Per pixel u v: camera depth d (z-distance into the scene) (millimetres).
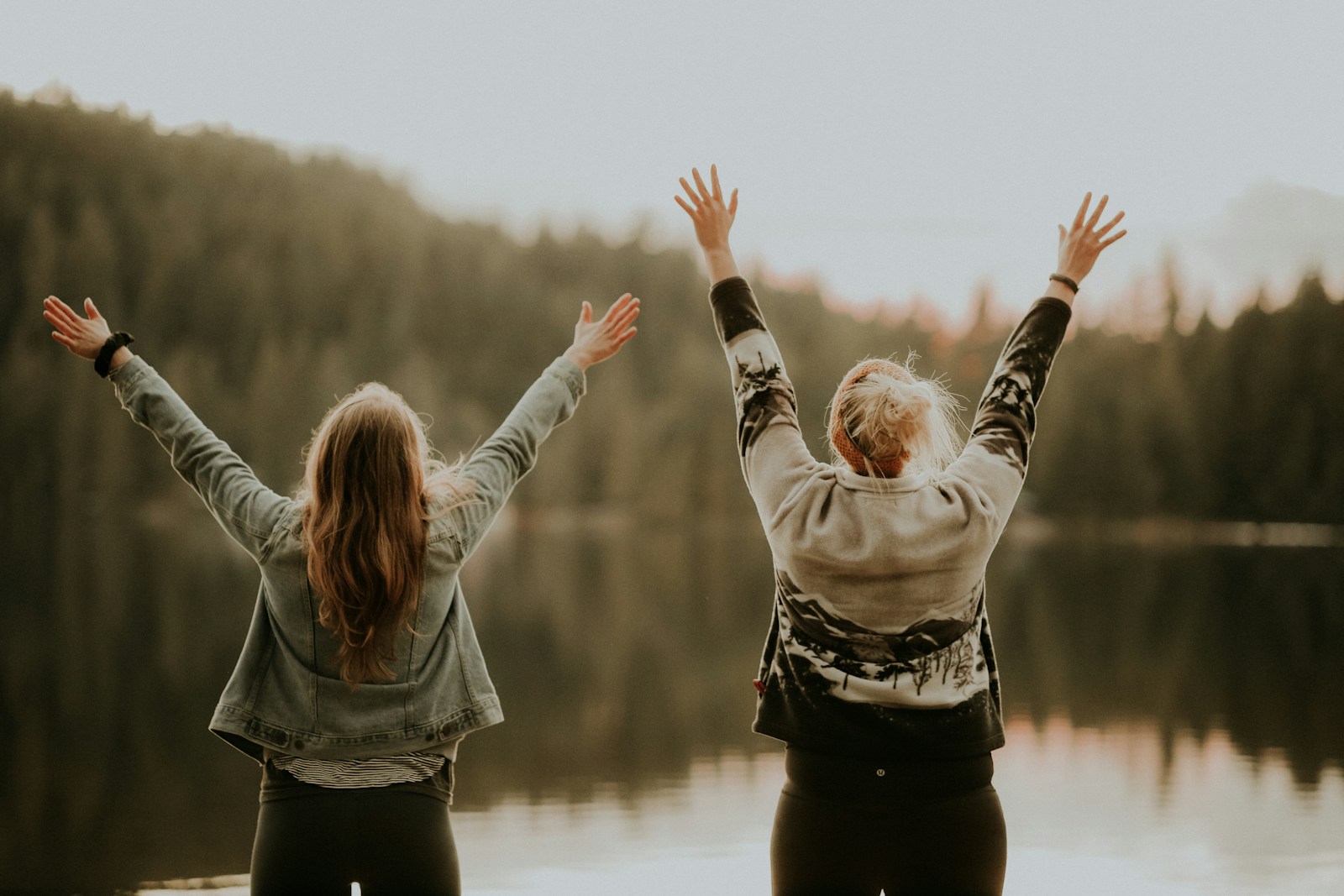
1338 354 57750
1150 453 59000
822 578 1912
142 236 66562
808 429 31000
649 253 77375
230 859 5336
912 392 1948
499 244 77500
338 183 78625
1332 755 7840
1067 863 5055
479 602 22359
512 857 5188
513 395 72312
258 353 62750
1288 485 57719
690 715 10141
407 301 70500
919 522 1896
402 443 1952
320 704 1904
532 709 10484
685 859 5129
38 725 8953
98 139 72250
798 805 1916
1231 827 5699
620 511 62719
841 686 1897
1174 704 10242
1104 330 62500
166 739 8477
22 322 59375
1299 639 15805
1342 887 4629
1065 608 21062
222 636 14680
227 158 76438
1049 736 8680
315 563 1901
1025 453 2008
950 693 1898
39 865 5207
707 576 30578
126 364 2107
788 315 71562
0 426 51312
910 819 1876
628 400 64062
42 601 18859
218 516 2018
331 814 1884
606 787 6973
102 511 51438
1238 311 60906
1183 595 24422
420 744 1923
